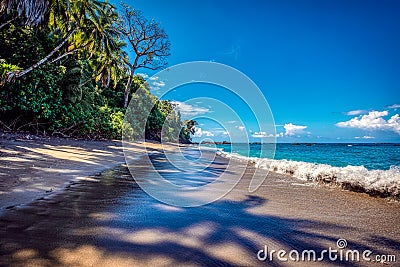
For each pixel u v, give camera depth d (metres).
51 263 1.77
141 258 1.91
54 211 2.91
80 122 17.95
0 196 3.28
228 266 1.86
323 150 33.38
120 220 2.75
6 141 9.62
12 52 14.63
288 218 3.05
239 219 2.97
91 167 6.69
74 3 16.64
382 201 3.93
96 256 1.91
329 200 3.99
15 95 13.59
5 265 1.72
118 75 30.36
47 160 6.66
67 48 18.83
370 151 30.23
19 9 11.95
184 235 2.41
